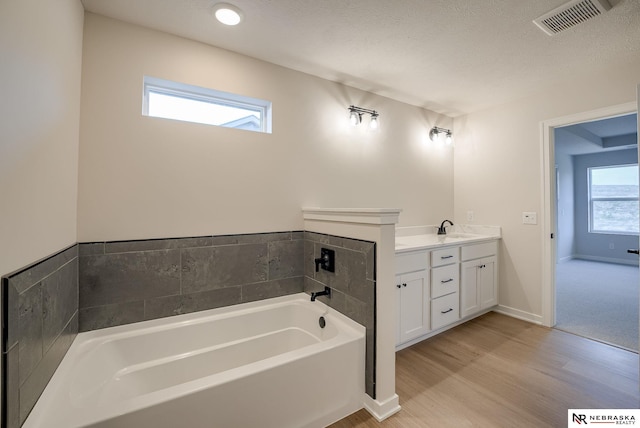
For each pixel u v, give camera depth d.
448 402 1.68
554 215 2.74
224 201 2.02
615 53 2.10
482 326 2.75
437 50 2.07
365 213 1.71
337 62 2.23
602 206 6.00
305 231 2.34
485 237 2.97
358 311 1.76
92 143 1.63
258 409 1.32
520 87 2.68
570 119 2.56
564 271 5.05
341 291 1.91
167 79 1.84
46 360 1.15
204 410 1.20
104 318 1.67
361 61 2.21
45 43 1.11
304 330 2.11
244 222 2.10
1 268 0.82
